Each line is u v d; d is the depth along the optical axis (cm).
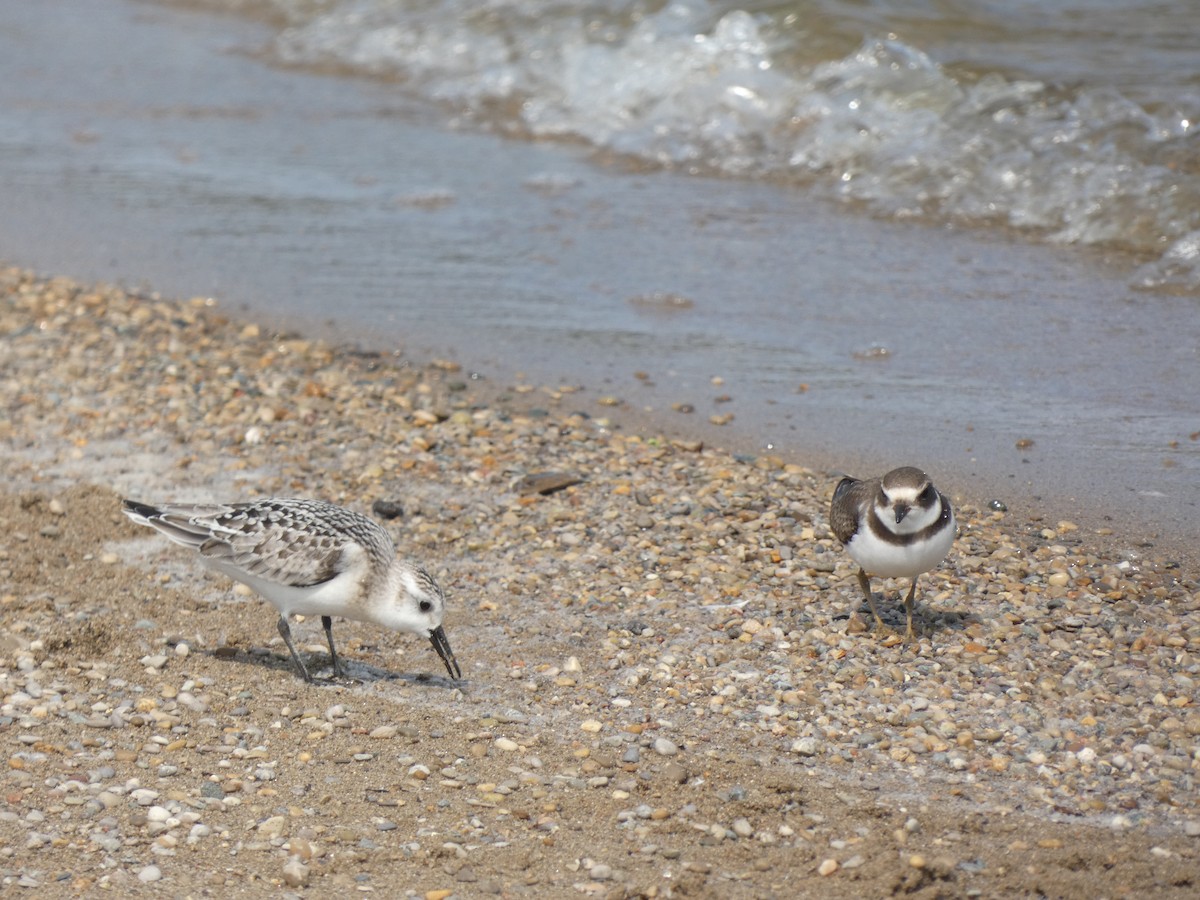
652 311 1781
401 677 1063
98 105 2831
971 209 2050
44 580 1195
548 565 1219
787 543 1234
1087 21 2548
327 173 2388
